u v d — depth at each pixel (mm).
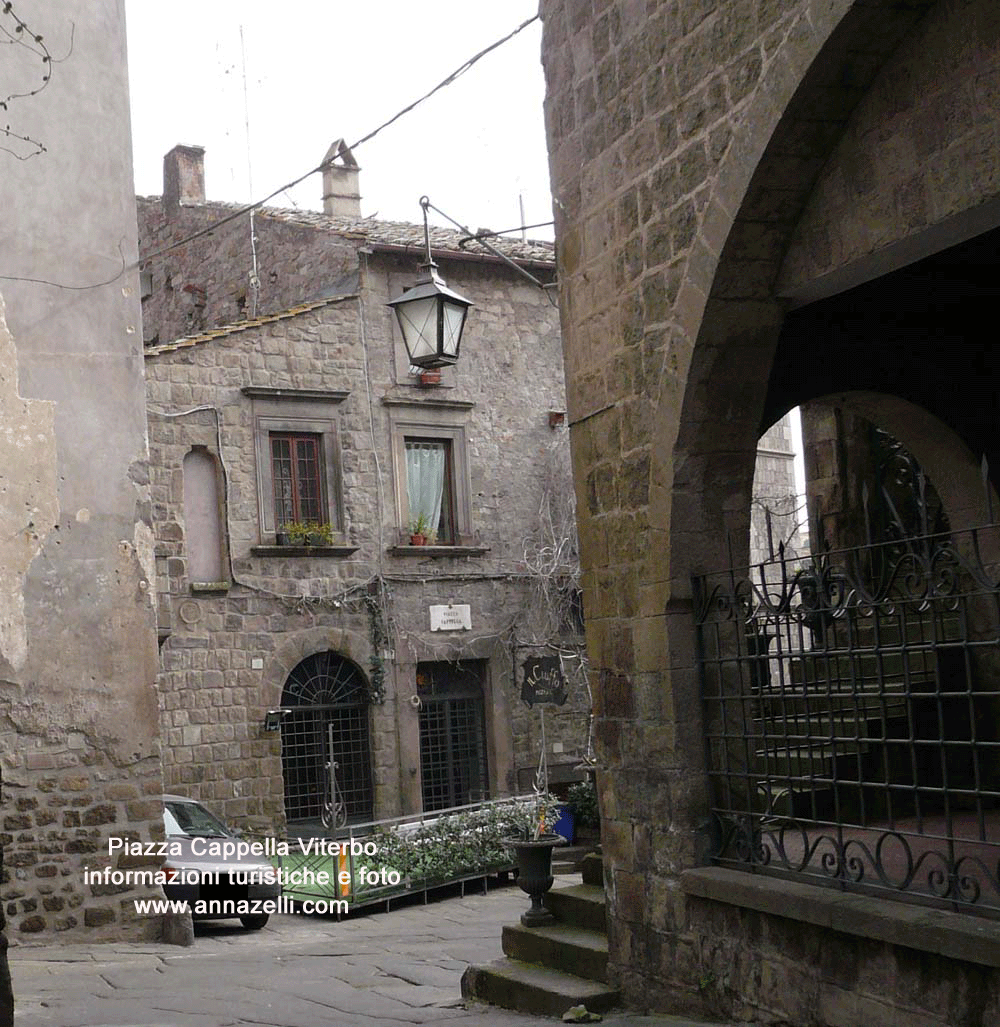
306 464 20859
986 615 9234
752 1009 6285
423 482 21984
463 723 22047
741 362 6699
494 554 22359
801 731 8711
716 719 6852
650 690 7035
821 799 8125
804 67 5855
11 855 11188
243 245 24625
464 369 22406
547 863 8492
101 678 11758
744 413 6801
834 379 8125
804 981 5953
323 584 20641
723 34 6434
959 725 9305
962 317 8492
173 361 19719
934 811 8500
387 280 21812
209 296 25703
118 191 12469
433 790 21562
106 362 12164
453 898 16281
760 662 6613
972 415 8633
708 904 6605
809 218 6410
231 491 19984
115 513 12031
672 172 6844
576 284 7785
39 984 9445
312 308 20984
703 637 6895
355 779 20828
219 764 19391
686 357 6688
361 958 11016
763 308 6609
